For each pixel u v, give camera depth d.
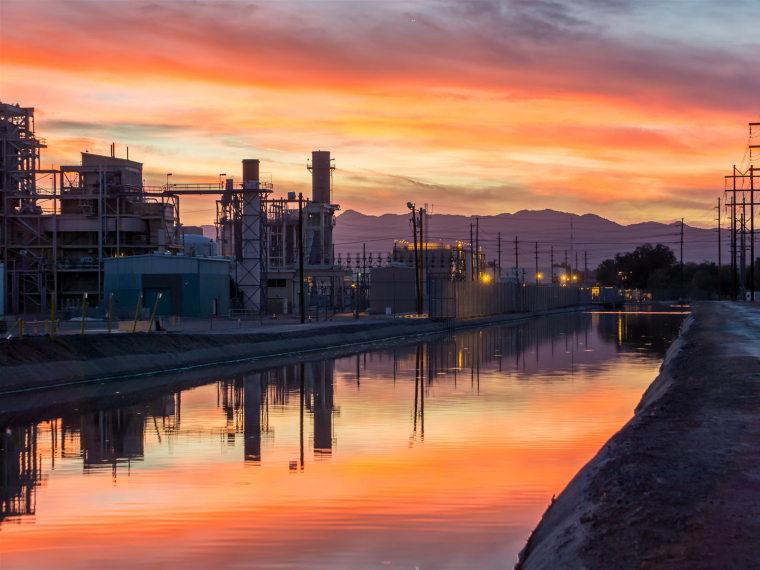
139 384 34.66
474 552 12.09
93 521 13.84
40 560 11.80
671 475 11.70
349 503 14.86
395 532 13.07
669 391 21.41
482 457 18.84
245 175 100.44
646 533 9.39
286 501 15.03
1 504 14.98
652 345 57.00
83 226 101.50
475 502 14.92
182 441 21.33
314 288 125.00
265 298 98.56
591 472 13.34
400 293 100.81
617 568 8.77
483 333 75.25
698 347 34.94
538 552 11.07
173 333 46.53
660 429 15.58
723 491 10.62
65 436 22.17
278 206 127.12
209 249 126.44
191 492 15.73
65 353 36.16
